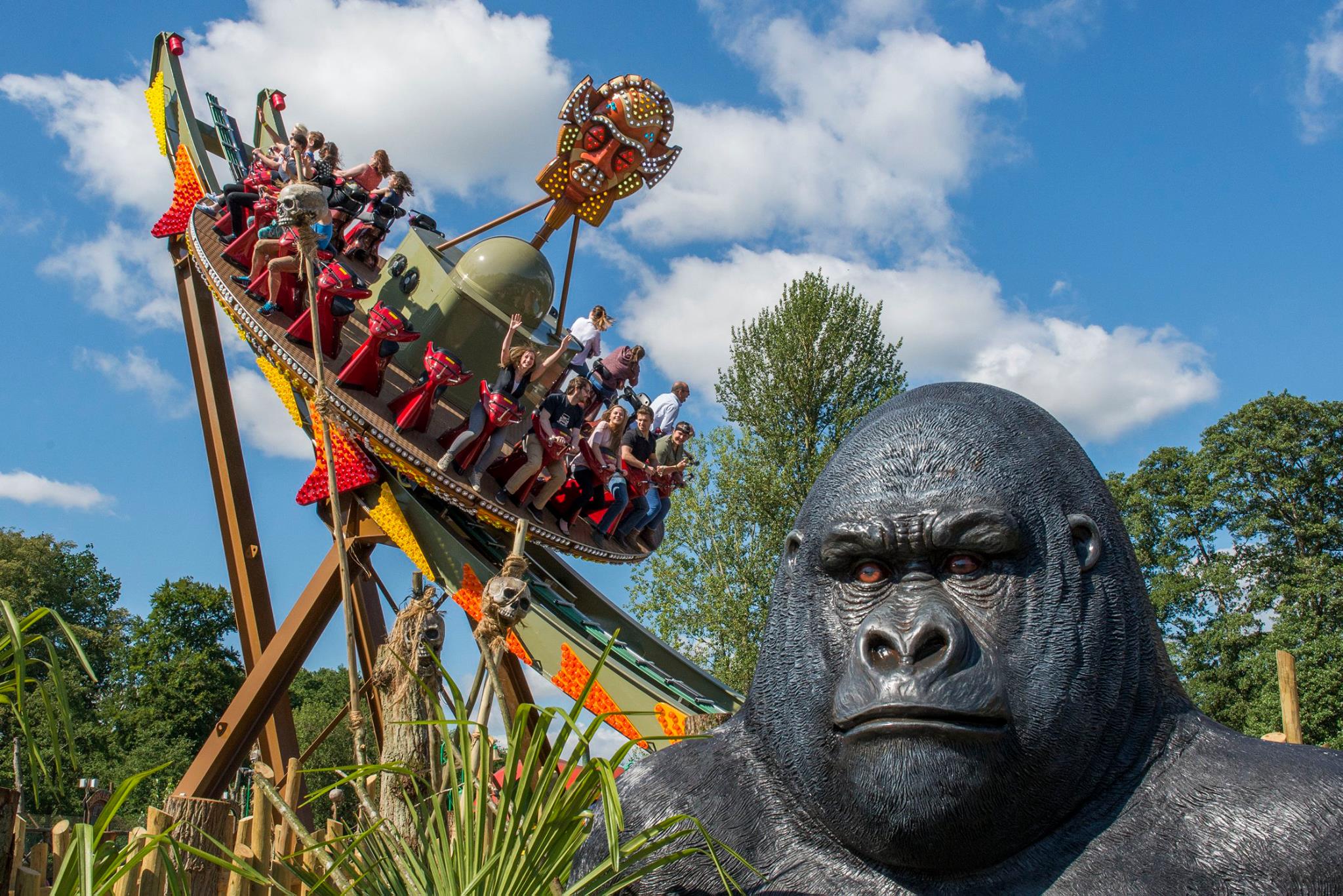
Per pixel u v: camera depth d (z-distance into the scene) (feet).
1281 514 123.24
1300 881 9.52
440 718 10.85
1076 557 10.73
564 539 48.52
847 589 10.87
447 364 43.65
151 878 17.04
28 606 165.07
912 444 11.00
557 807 10.31
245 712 46.26
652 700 39.58
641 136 53.26
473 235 52.95
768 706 11.64
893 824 9.80
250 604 51.55
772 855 11.29
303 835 11.73
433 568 45.01
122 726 143.23
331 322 44.27
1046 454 11.26
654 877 11.46
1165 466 130.52
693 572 112.27
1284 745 10.76
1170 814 10.29
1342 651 98.89
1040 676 10.03
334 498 13.76
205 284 56.54
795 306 112.98
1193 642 112.68
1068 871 10.13
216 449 53.93
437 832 10.67
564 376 50.03
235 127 62.39
